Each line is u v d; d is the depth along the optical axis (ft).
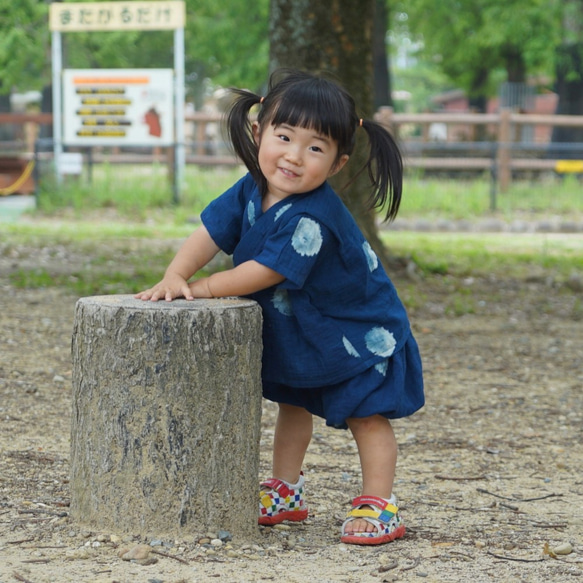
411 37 140.97
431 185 78.13
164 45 133.69
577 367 28.17
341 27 36.81
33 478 15.85
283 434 14.28
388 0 117.80
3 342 27.61
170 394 12.25
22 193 83.15
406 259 44.96
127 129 76.38
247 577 11.44
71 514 13.16
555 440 20.52
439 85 280.51
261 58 123.95
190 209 73.92
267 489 14.17
